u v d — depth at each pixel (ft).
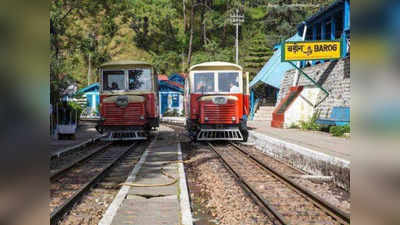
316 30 86.89
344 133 53.67
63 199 23.62
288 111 71.61
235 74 58.44
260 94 129.18
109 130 57.26
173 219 18.58
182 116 163.32
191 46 224.53
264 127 76.43
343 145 41.88
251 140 60.03
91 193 25.53
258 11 240.32
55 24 59.52
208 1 250.16
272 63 112.27
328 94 66.80
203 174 33.14
